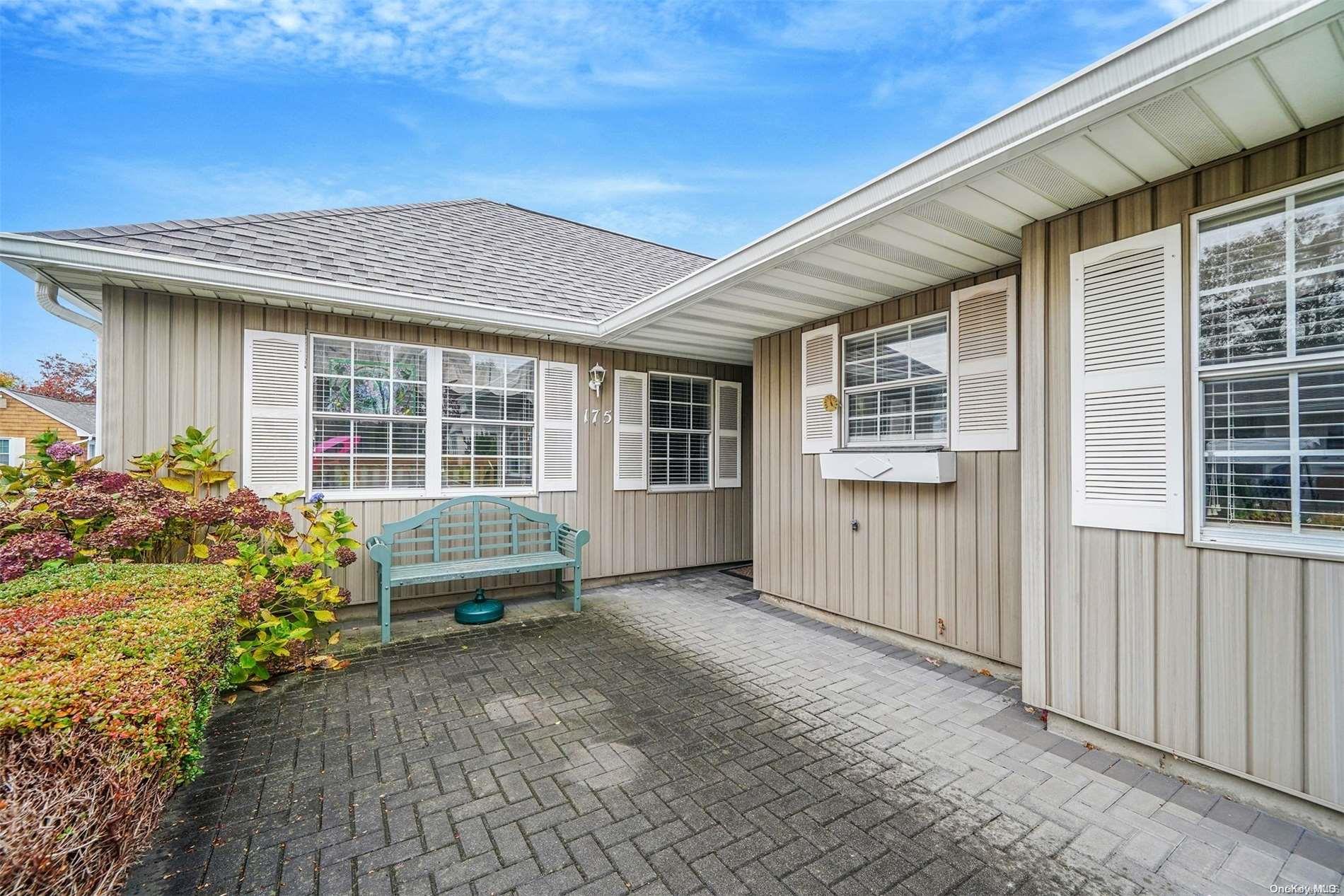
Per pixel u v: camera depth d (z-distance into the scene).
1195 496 2.35
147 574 2.76
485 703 3.17
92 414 16.58
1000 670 3.55
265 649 3.35
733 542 7.09
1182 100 1.89
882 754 2.62
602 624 4.70
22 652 1.65
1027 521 2.93
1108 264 2.62
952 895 1.77
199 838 2.03
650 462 6.42
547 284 6.00
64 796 1.15
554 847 1.99
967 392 3.70
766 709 3.10
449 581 5.04
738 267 3.62
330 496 4.63
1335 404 2.04
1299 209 2.10
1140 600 2.51
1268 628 2.16
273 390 4.43
